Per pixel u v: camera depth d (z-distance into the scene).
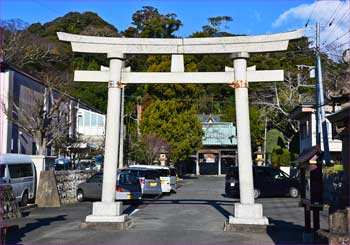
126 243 11.28
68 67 54.16
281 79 13.70
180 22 60.97
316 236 10.35
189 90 47.69
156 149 42.25
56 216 17.08
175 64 14.12
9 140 26.95
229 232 13.12
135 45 14.15
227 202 22.86
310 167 11.18
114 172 14.02
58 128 28.84
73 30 64.25
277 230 13.67
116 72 14.11
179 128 45.94
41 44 49.50
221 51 13.88
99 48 14.16
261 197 27.28
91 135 41.03
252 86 53.03
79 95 54.50
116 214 13.85
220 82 13.96
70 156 34.53
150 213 18.16
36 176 21.34
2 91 26.75
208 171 66.88
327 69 35.38
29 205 20.03
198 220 15.95
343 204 14.70
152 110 46.25
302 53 49.66
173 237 12.21
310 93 45.19
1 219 11.45
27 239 11.92
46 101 28.39
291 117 39.53
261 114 50.09
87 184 23.77
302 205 12.05
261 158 47.81
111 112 14.04
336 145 31.92
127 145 40.34
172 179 30.55
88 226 13.65
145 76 14.15
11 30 45.03
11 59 43.47
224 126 63.69
